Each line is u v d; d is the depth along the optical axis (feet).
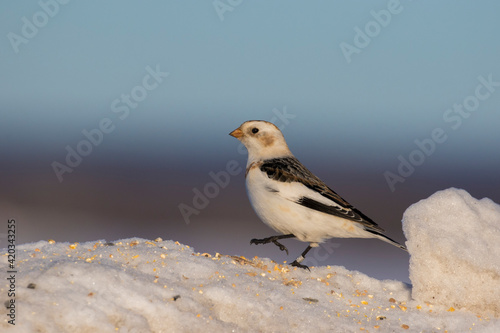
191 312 25.49
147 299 24.98
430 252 30.71
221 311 26.66
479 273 29.96
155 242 33.71
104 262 28.71
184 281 28.22
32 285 24.22
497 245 30.60
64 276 24.89
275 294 28.71
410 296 31.91
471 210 31.86
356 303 30.32
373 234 36.22
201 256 31.42
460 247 30.19
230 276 29.68
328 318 27.84
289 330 26.27
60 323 22.63
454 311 30.17
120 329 23.26
